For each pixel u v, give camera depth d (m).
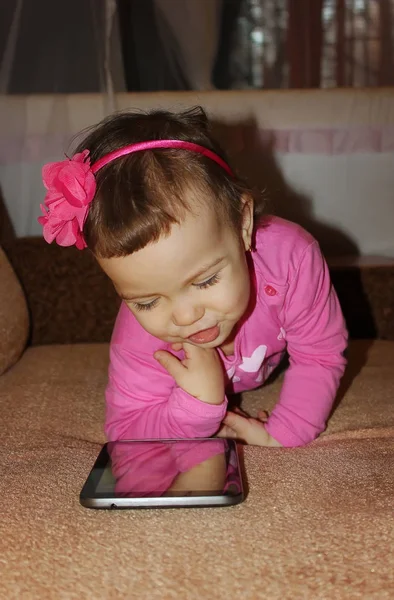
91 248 0.69
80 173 0.68
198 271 0.64
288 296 0.83
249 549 0.54
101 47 1.69
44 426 0.85
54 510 0.61
